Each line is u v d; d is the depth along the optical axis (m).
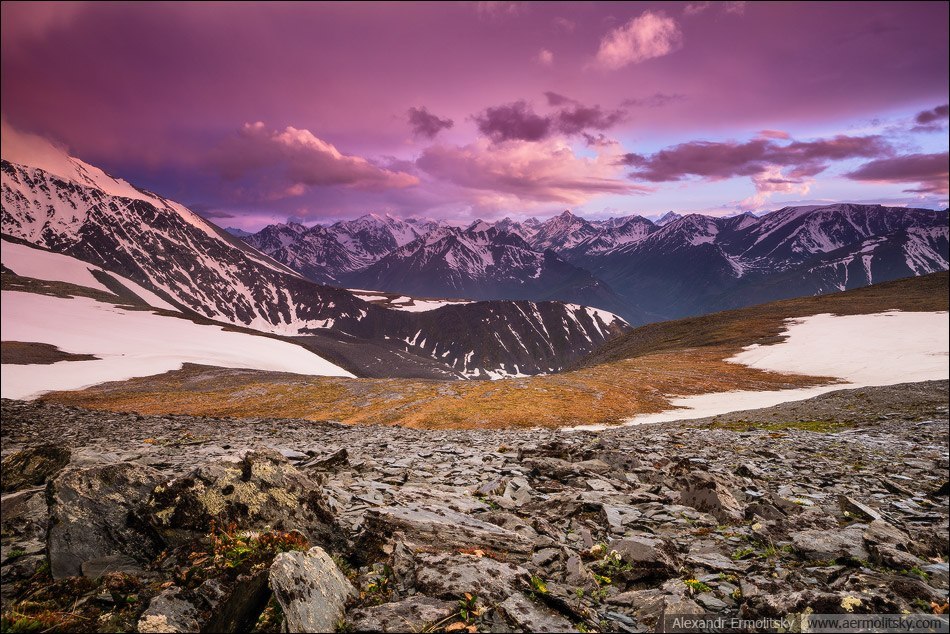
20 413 37.41
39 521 9.20
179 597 5.72
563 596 6.29
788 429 41.69
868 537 9.02
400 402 98.50
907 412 52.84
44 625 5.45
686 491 12.55
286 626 5.01
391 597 6.09
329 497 10.21
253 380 145.50
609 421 83.25
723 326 197.62
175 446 24.30
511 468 16.05
